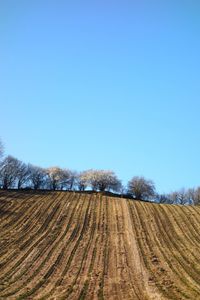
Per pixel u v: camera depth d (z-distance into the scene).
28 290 35.88
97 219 66.31
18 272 41.88
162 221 66.50
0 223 62.09
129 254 49.38
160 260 47.31
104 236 57.41
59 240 55.00
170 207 76.94
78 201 78.56
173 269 43.81
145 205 77.81
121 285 37.34
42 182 114.69
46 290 35.97
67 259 46.84
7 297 33.50
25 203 74.75
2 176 109.88
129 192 108.25
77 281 38.81
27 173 113.38
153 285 37.47
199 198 113.69
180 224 65.12
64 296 33.69
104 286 37.03
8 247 51.31
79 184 114.56
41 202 76.31
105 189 111.12
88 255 48.59
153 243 54.91
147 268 43.84
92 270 42.75
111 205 76.31
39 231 59.06
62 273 41.69
